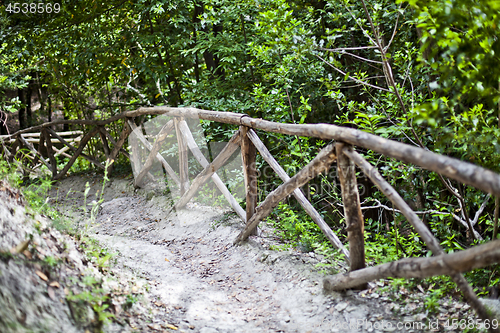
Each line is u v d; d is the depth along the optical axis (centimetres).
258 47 506
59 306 224
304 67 484
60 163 1130
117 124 923
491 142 274
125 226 569
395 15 415
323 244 379
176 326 271
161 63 750
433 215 372
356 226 299
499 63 236
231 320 296
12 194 299
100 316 233
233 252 428
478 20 229
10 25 766
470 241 377
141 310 275
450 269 217
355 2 446
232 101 600
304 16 598
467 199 366
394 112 393
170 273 381
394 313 272
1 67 929
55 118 1354
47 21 734
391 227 494
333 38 391
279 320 295
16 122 1311
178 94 770
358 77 421
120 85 906
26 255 243
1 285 205
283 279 350
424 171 409
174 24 702
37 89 1271
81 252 304
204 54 757
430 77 368
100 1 718
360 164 280
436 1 246
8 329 183
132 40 700
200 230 509
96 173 861
